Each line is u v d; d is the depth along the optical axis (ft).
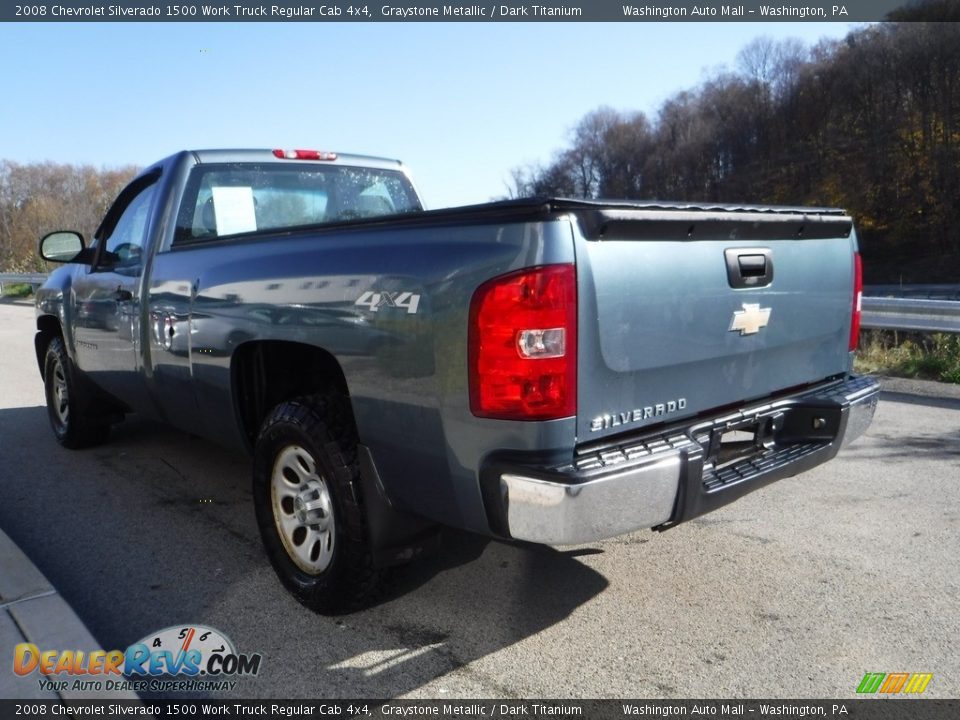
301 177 15.69
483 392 7.98
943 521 13.19
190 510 14.53
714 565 11.73
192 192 14.03
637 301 8.39
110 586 11.43
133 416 22.08
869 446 17.67
